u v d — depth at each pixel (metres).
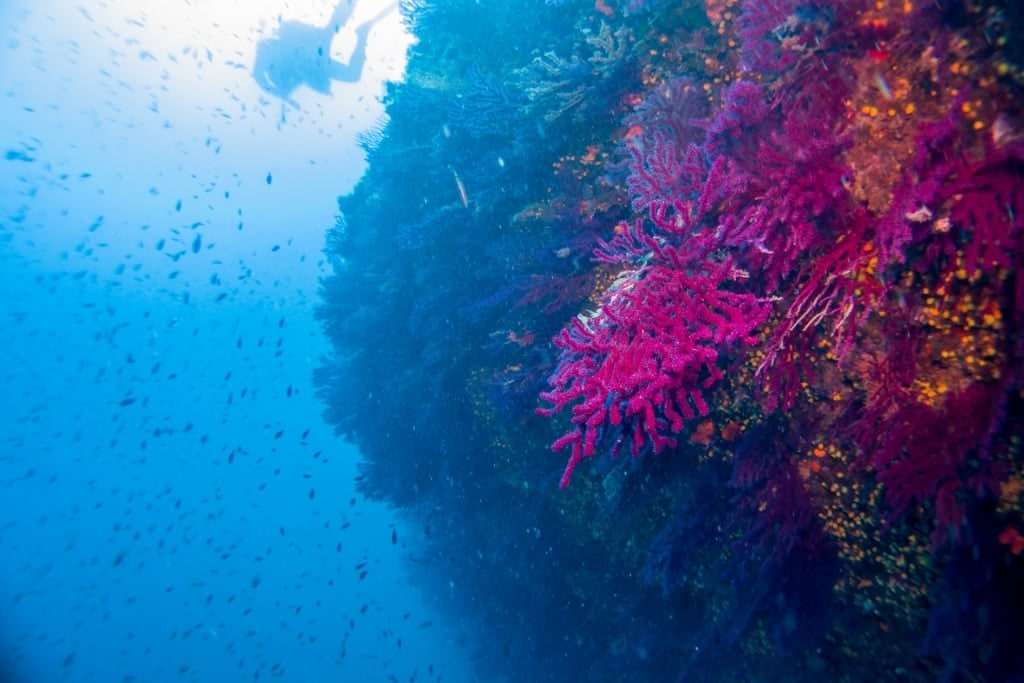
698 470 4.93
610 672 8.44
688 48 4.83
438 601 15.05
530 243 7.02
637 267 3.67
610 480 5.49
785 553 3.97
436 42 9.25
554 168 6.51
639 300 3.22
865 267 2.98
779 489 3.98
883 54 2.89
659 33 5.30
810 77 3.16
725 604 5.57
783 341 3.40
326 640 31.84
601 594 8.24
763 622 5.18
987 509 2.94
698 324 3.14
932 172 2.62
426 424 9.75
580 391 3.05
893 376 3.13
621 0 5.59
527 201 7.01
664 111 4.59
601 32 5.44
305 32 18.00
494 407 8.05
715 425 4.61
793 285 3.23
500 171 6.86
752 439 4.14
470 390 8.71
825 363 3.50
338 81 19.70
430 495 11.02
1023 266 2.47
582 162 6.18
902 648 4.01
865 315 2.98
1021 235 2.46
